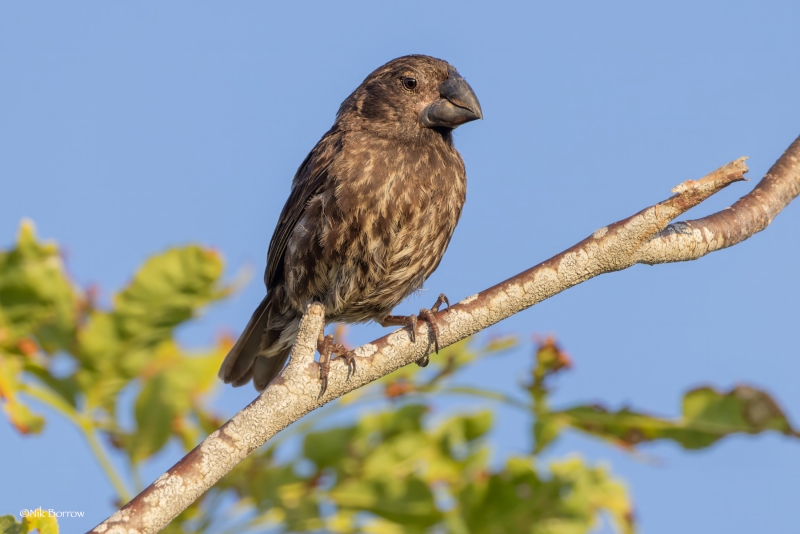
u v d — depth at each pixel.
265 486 6.92
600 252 6.04
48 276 6.41
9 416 6.37
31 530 5.61
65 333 6.52
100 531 5.17
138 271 6.46
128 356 6.64
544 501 6.83
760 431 6.49
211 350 7.42
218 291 6.59
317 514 6.91
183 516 6.79
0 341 6.42
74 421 6.66
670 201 5.92
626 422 6.66
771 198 6.82
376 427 7.23
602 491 7.02
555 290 6.14
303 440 7.13
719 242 6.38
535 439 7.12
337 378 5.89
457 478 7.19
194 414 7.34
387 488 6.95
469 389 7.02
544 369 6.77
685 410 6.58
